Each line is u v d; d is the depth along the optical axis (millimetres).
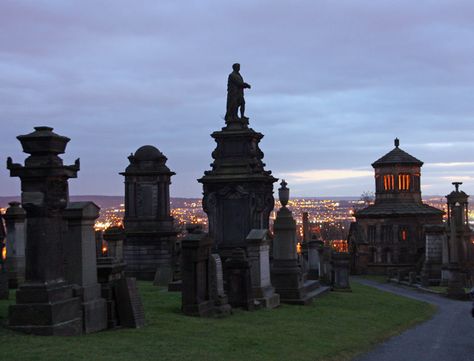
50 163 17922
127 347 17219
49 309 17547
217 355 17641
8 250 29359
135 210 51594
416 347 23219
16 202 29500
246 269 28000
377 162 95375
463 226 69625
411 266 89312
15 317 17641
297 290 33219
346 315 30609
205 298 24859
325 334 23828
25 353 15180
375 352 21859
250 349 19062
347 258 46719
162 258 50875
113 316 20328
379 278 84125
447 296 51844
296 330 23719
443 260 62812
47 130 18406
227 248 48062
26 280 17812
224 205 48594
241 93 50812
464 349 22891
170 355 16844
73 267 19328
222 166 49438
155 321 21781
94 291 19812
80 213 19328
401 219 90812
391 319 31625
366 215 92125
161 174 51562
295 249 33656
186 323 21859
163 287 36156
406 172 94000
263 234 30234
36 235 17781
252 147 50188
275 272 33469
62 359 14945
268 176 49531
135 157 51781
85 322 18953
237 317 25406
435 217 91625
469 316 36281
